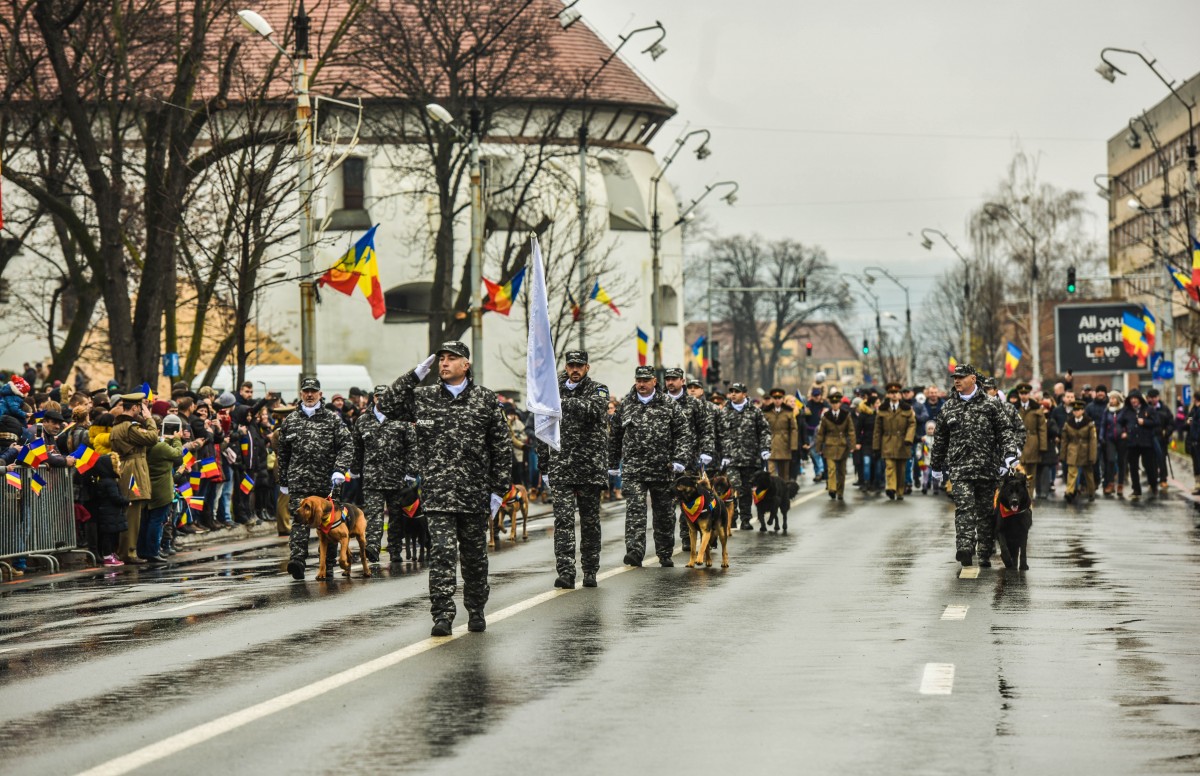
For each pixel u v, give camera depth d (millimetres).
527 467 63500
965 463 31469
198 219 74375
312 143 57031
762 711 16203
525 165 90250
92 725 15945
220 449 45156
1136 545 37312
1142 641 21156
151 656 20906
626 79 128500
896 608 24922
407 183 116312
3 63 63688
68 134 70750
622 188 131125
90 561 37844
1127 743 14555
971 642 21094
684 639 21500
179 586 31328
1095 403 62156
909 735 14938
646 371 32438
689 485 31594
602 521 50094
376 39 84375
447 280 86062
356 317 119812
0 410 35625
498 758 13992
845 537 40594
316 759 14023
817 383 74688
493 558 35938
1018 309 168750
